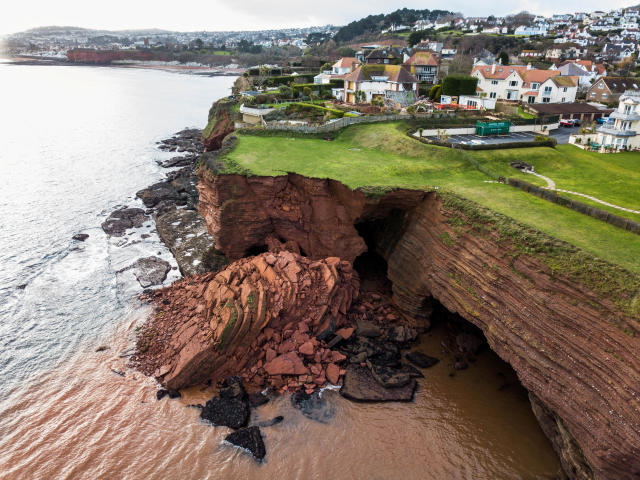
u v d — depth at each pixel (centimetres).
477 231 2986
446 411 2777
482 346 3319
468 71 10781
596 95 8831
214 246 4600
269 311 3142
